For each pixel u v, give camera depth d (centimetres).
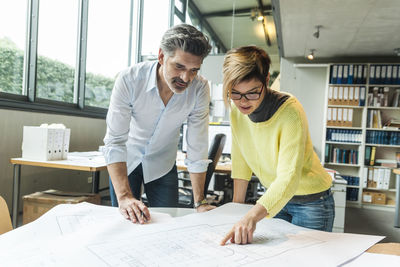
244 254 64
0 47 295
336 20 360
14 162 237
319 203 108
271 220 91
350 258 62
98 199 257
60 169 359
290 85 541
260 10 574
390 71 475
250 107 89
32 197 238
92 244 65
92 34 431
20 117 302
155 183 153
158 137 137
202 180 123
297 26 386
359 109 510
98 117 434
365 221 394
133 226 78
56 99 372
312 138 530
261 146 99
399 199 364
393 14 334
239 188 115
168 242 68
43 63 346
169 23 573
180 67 92
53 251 60
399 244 71
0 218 79
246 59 82
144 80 118
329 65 498
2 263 54
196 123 127
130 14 533
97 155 285
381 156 506
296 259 61
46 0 345
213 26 588
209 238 72
